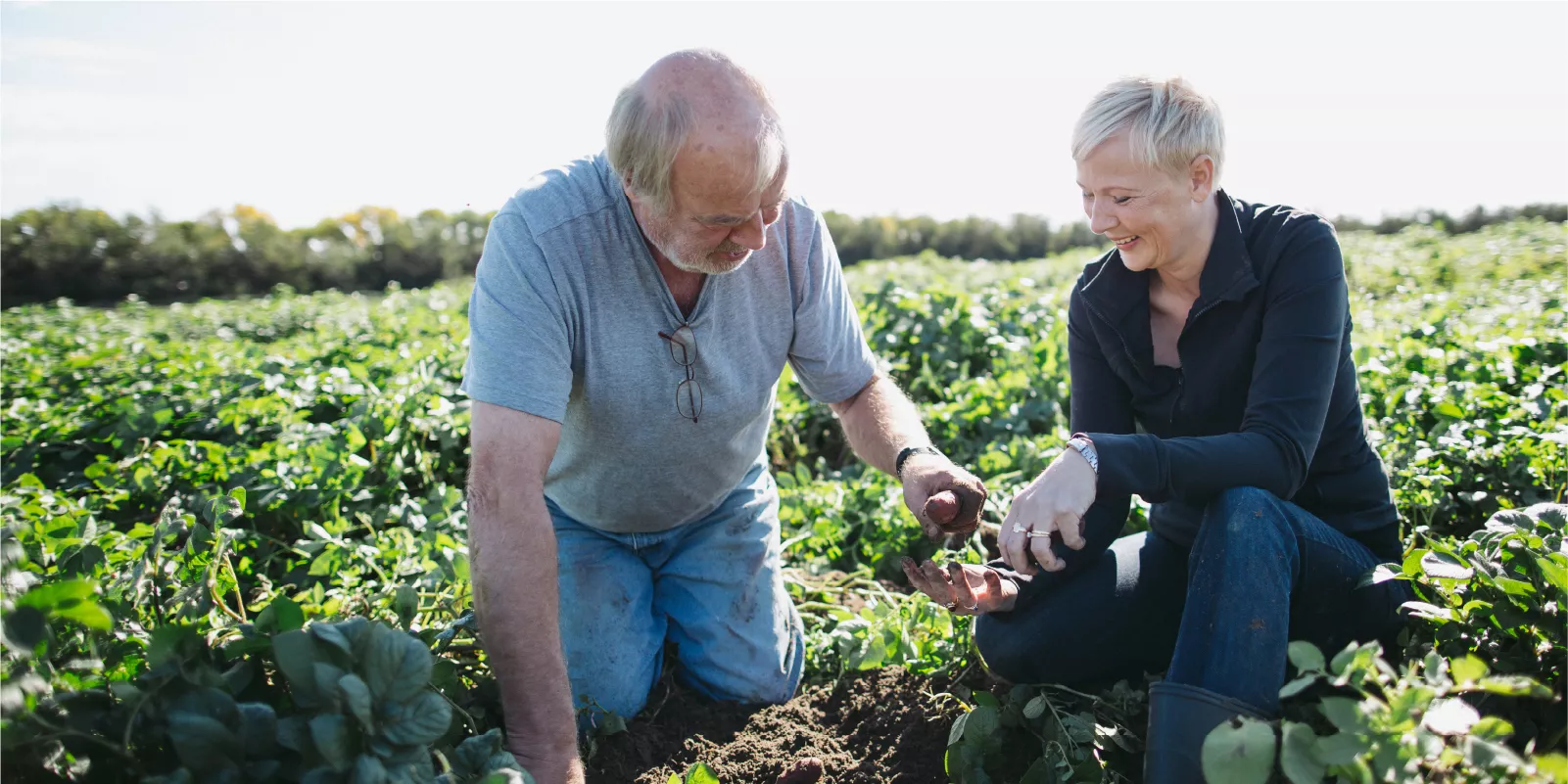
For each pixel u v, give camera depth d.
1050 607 2.54
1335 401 2.39
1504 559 2.18
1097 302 2.49
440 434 4.95
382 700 1.74
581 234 2.30
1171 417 2.51
